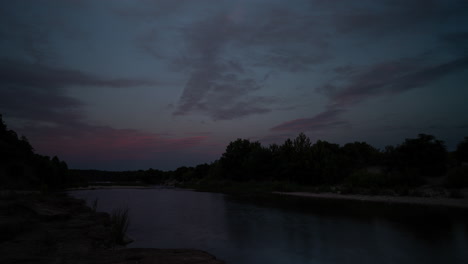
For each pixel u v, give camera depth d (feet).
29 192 110.11
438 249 29.01
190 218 56.54
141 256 26.30
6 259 24.44
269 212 63.00
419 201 70.38
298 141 164.14
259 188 148.87
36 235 35.17
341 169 140.87
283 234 39.09
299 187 132.87
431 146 105.09
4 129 181.06
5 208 50.62
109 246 32.89
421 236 34.94
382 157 136.46
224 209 71.67
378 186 104.01
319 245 32.22
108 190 198.59
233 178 208.33
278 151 178.60
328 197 95.25
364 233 37.81
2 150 151.64
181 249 29.60
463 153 105.40
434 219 46.44
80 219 50.75
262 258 27.81
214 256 26.91
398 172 106.11
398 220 46.57
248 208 72.54
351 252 28.91
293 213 60.03
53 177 206.90
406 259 26.00
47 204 62.49
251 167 180.65
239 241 35.58
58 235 35.60
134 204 88.17
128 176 492.54
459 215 49.83
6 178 139.33
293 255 28.53
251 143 214.69
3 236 33.40
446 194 78.28
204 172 316.60
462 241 32.14
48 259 24.90
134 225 48.65
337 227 42.83
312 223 47.16
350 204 72.38
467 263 24.58
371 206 66.54
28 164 181.98
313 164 142.61
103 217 54.80
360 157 165.99
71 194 144.56
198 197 118.01
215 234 40.29
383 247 30.37
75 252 27.81
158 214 63.05
